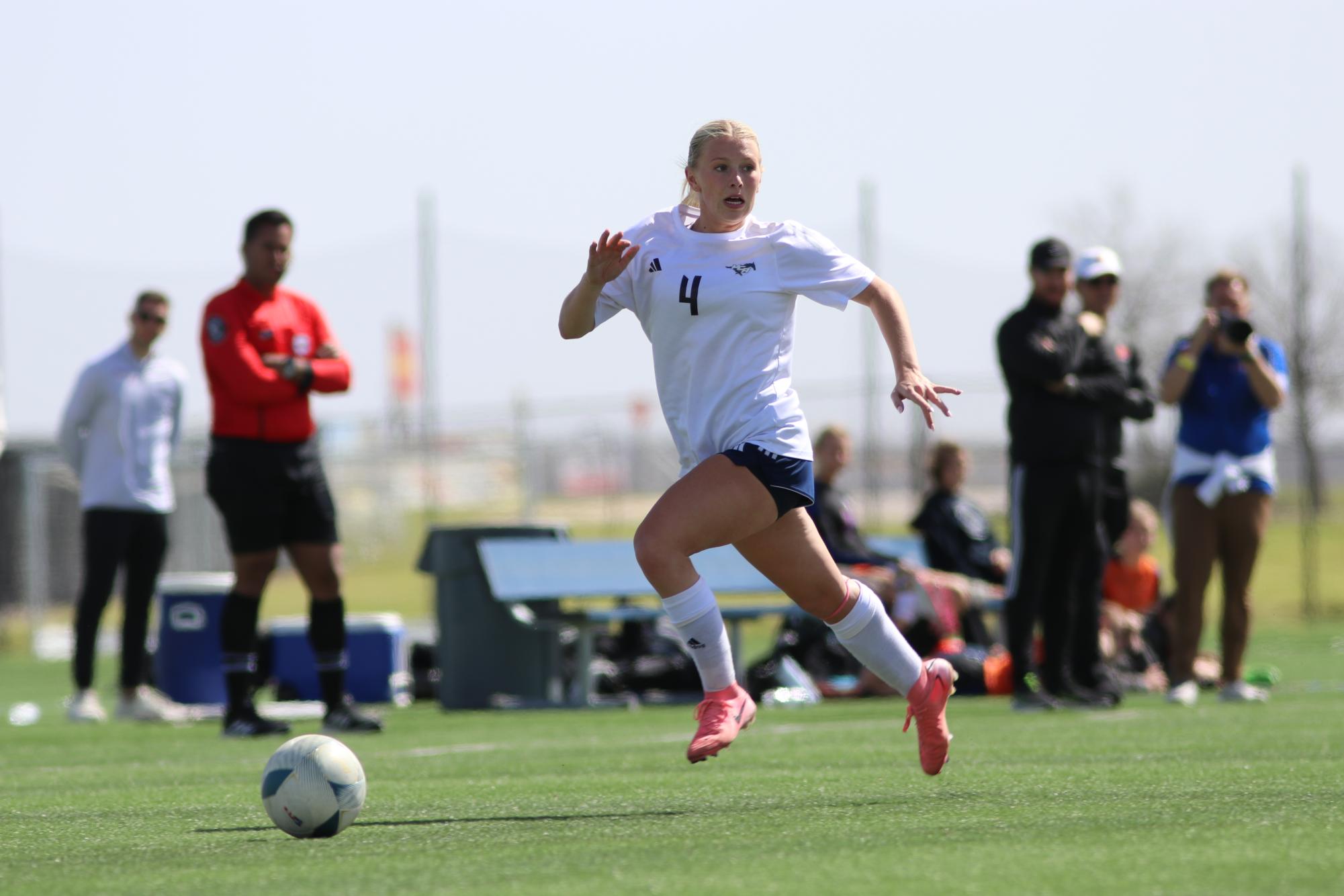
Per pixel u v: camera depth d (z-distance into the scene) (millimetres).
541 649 39750
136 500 36344
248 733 29766
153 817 16344
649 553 15812
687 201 16953
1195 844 12352
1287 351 88062
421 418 84500
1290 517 125688
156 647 40500
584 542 40094
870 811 15055
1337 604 81562
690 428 16484
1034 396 31984
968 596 39625
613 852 12695
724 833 13695
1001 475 84875
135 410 36469
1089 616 33562
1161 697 37000
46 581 86375
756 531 16078
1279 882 10594
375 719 29938
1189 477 33500
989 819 14172
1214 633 68125
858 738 25562
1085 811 14602
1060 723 28250
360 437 89062
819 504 39812
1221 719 28719
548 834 13977
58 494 87125
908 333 16250
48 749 27719
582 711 37250
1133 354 34875
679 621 16047
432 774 20688
